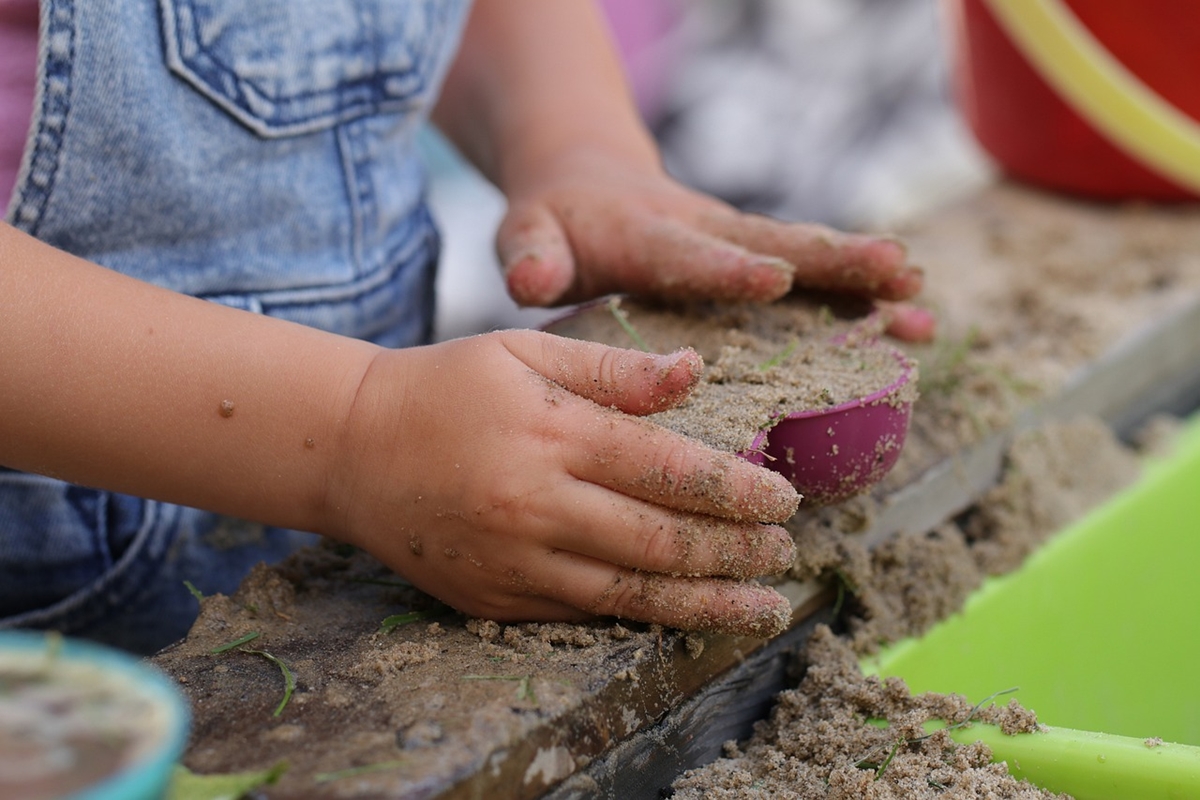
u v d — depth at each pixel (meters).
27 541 1.07
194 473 0.83
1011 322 1.45
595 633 0.83
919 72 3.16
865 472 0.90
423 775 0.67
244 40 1.01
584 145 1.29
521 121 1.34
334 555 0.98
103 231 1.00
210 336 0.82
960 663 1.05
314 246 1.14
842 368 0.95
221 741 0.71
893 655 0.99
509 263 1.14
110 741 0.47
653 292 1.10
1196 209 1.81
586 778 0.77
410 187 1.27
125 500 1.09
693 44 3.12
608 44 1.47
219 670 0.80
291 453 0.83
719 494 0.76
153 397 0.81
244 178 1.06
